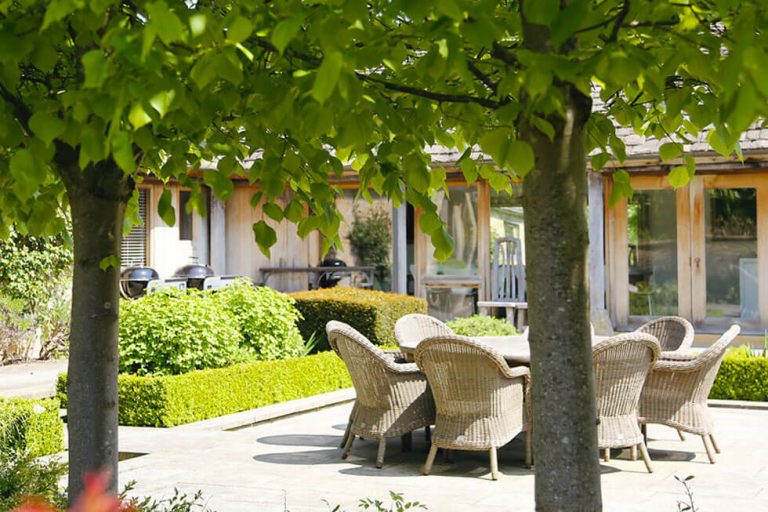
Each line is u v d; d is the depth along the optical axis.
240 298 10.75
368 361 7.02
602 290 15.05
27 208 3.97
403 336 8.54
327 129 2.83
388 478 6.66
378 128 3.54
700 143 13.84
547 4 2.31
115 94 2.25
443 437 6.77
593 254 15.03
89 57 2.10
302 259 17.73
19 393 11.08
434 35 2.39
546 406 2.99
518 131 3.06
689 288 15.48
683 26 2.66
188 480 6.48
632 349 6.65
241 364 9.66
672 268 15.58
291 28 2.05
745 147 13.62
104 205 3.48
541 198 2.95
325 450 7.73
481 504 5.84
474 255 16.84
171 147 3.40
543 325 2.98
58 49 3.45
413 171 3.35
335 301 13.30
